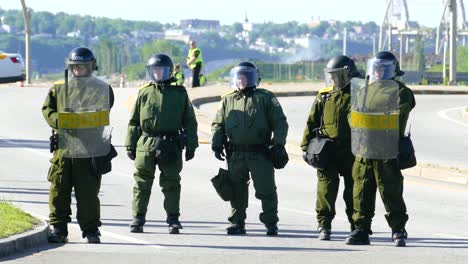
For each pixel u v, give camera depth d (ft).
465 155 129.59
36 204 81.20
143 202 68.69
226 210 81.00
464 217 79.56
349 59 66.08
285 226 73.31
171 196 68.64
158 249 61.67
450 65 359.87
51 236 63.36
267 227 68.64
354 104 63.41
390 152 62.80
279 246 63.72
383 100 62.80
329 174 66.49
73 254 58.85
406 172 108.78
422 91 269.23
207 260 57.52
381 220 76.95
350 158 65.98
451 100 244.63
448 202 88.33
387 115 62.80
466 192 95.45
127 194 88.84
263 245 64.03
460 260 58.80
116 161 113.70
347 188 66.74
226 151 69.10
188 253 60.13
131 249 61.46
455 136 156.04
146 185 68.64
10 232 61.00
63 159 62.90
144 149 68.13
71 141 62.54
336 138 65.98
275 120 68.23
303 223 74.95
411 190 96.12
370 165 63.72
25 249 60.44
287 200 87.86
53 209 63.52
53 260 56.70
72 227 70.08
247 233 69.56
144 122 68.23
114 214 77.25
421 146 140.46
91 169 63.00
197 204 84.07
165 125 68.08
